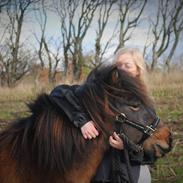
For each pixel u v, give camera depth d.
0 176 3.81
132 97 3.78
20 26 40.47
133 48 4.34
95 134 3.76
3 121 12.52
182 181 7.21
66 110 3.77
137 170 3.92
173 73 21.42
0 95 18.80
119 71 3.83
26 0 40.75
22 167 3.78
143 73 4.29
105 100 3.78
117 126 3.79
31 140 3.79
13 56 39.00
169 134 3.90
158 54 39.47
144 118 3.80
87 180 3.83
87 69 39.75
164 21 40.41
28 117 3.99
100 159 3.84
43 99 3.90
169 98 15.73
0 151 3.87
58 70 40.91
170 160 8.05
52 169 3.72
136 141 3.79
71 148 3.73
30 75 39.62
